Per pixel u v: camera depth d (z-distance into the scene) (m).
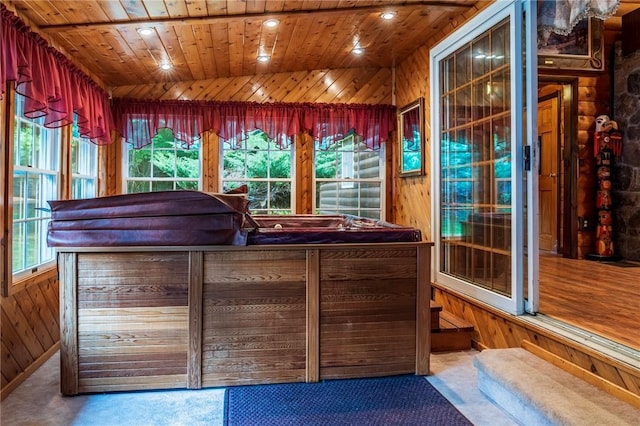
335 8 3.57
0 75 2.36
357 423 2.21
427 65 4.57
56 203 2.50
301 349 2.67
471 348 3.35
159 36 3.68
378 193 5.76
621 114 5.46
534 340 2.70
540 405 2.03
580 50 5.25
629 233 5.35
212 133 5.29
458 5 3.66
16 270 2.90
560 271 4.64
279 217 4.09
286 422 2.21
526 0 2.92
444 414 2.31
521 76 2.98
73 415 2.27
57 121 3.24
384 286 2.74
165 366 2.55
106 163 4.92
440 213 4.19
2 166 2.56
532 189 2.92
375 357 2.75
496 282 3.23
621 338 2.39
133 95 5.10
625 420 1.87
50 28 3.23
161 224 2.52
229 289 2.58
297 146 5.50
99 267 2.49
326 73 5.51
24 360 2.77
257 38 4.08
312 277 2.65
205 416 2.26
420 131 4.71
